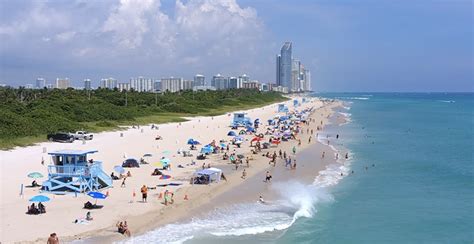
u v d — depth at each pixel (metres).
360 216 40.66
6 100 122.00
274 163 65.25
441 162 68.50
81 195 43.41
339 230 36.66
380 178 57.00
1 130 77.12
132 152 70.88
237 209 42.03
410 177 57.59
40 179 49.22
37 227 33.72
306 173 59.75
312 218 39.84
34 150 69.50
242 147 81.50
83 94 159.75
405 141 94.31
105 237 32.81
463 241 34.31
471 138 99.94
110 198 42.84
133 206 40.56
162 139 87.38
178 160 65.50
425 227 37.56
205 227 36.53
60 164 46.88
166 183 49.94
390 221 39.12
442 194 48.78
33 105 114.06
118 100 156.25
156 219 37.69
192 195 45.75
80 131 88.50
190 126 114.94
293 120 136.50
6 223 34.28
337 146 86.31
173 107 159.38
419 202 45.44
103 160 62.94
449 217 40.34
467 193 49.19
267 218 39.44
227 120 134.25
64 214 37.25
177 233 34.81
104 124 107.69
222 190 49.16
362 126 128.12
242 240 33.88
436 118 160.50
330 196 47.94
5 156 63.22
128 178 51.94
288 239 34.41
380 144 89.44
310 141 92.75
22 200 40.81
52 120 93.62
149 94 187.25
